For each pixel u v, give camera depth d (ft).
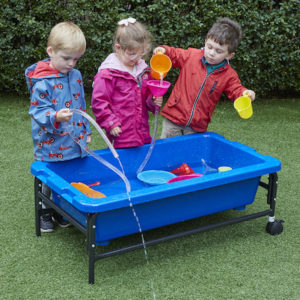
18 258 7.04
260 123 13.89
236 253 7.37
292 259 7.23
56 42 7.11
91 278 6.48
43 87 7.30
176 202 7.07
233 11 14.98
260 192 9.57
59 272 6.75
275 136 12.81
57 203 7.41
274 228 7.94
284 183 9.91
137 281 6.60
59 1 14.88
